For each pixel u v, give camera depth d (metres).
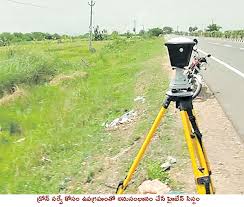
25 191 8.64
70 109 15.95
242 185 5.52
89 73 25.44
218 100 10.81
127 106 13.24
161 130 8.52
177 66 3.55
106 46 47.78
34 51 32.03
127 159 7.80
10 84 23.55
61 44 69.44
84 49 53.47
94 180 7.67
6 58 32.44
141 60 28.25
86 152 9.79
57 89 21.84
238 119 8.84
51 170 9.72
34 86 23.70
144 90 14.98
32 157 10.91
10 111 18.11
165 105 3.57
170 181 5.98
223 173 5.98
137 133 9.27
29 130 14.57
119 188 4.00
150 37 83.69
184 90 3.55
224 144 7.26
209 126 8.42
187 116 3.58
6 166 10.86
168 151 7.25
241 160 6.46
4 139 13.69
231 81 13.81
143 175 6.50
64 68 29.41
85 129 12.36
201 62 11.09
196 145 3.64
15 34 97.25
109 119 12.44
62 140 11.72
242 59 21.30
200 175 3.58
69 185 8.11
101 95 16.69
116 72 23.31
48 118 15.59
